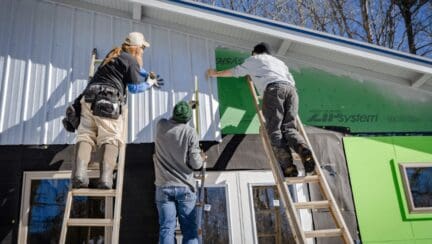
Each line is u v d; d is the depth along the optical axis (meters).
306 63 5.65
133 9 5.33
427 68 5.29
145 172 4.85
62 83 5.09
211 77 5.36
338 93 5.55
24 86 5.00
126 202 4.72
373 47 5.26
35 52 5.18
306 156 4.09
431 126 5.54
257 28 5.19
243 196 4.95
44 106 4.95
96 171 4.75
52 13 5.43
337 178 5.11
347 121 5.42
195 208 4.16
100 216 4.75
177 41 5.50
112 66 4.19
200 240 4.21
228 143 5.12
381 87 5.65
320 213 4.96
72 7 5.49
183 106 4.36
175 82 5.29
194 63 5.41
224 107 5.28
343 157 5.23
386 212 5.02
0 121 4.82
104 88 4.03
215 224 4.88
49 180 4.80
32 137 4.82
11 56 5.11
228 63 5.51
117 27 5.48
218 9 5.16
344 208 4.98
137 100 5.14
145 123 5.05
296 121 4.59
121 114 4.15
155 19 5.54
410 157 5.32
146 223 4.66
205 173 4.96
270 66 4.72
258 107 4.88
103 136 4.04
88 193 3.87
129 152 4.91
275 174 4.38
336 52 5.38
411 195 5.11
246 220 4.86
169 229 3.97
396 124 5.48
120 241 4.57
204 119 5.14
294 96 4.53
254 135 5.20
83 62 5.23
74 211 4.75
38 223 4.65
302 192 5.07
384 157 5.29
